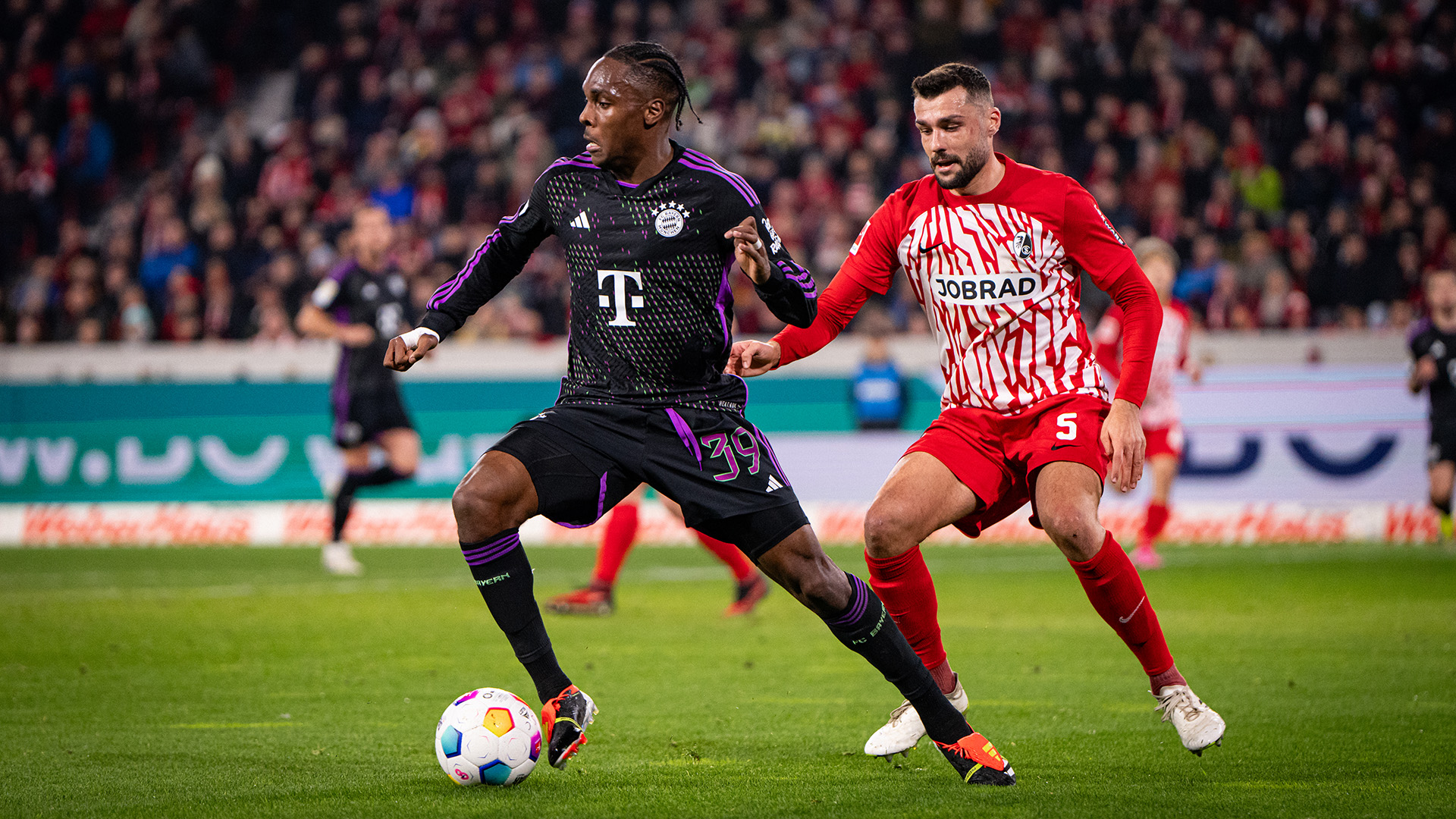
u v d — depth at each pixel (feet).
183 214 210.18
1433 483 125.59
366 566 127.65
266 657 72.33
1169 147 196.24
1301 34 215.72
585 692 61.67
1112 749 48.55
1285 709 56.34
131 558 136.26
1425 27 220.23
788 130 202.49
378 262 118.83
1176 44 216.74
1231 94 204.74
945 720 42.78
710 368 44.34
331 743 50.06
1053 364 47.52
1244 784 42.47
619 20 226.58
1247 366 151.94
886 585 46.29
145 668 68.69
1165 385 116.98
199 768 45.52
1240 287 173.99
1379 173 195.93
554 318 174.60
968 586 108.47
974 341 48.06
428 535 153.99
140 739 50.96
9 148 222.28
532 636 43.37
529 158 199.31
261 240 196.34
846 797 40.70
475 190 197.88
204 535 156.46
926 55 214.90
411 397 155.43
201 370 168.96
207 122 238.68
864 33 218.38
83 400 158.81
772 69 212.64
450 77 224.12
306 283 184.55
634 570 124.57
